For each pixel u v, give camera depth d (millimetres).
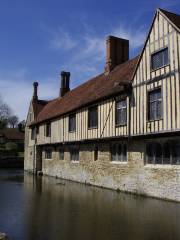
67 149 22781
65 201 13305
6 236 7602
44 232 8508
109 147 17219
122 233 8328
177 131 12172
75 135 20578
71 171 21938
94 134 18125
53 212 11070
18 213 10984
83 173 20094
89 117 18969
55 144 24172
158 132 13125
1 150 53188
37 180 22719
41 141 27641
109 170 17125
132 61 18562
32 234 8320
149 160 14320
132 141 15359
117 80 17609
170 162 13094
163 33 13336
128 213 10711
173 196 12789
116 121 16172
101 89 18875
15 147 56000
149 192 14094
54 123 24625
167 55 13078
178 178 12570
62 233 8383
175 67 12547
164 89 13039
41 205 12461
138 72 14695
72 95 25734
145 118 13984
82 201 13227
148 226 8984
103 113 17328
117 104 16203
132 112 14914
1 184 20234
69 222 9586
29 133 32062
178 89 12297
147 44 14242
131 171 15328
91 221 9672
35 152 29406
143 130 14070
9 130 66625
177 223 9250
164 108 12961
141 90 14398
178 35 12492
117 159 16641
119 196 14430
